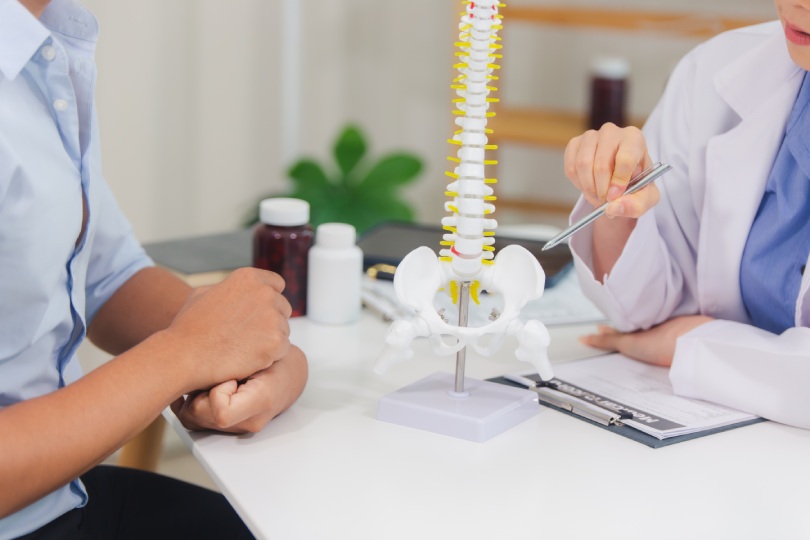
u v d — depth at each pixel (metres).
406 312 1.38
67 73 0.95
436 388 1.07
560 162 3.40
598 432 1.02
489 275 1.02
